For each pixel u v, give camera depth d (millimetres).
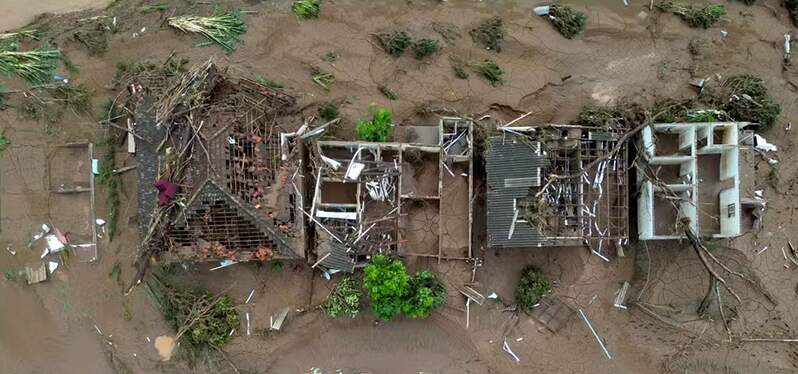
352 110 15234
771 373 14922
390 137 14961
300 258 14031
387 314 14266
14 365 15320
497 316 15070
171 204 13125
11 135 15289
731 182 13984
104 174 15195
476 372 15062
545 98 15336
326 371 15156
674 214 14570
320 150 14055
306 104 15156
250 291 15102
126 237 15172
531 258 15109
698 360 15039
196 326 14633
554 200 14086
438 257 14445
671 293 15062
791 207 15219
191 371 15031
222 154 13055
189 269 15055
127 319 15141
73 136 15281
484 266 15094
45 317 15344
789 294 15094
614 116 14891
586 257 15109
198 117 13336
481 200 14922
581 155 13992
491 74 15266
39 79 15242
